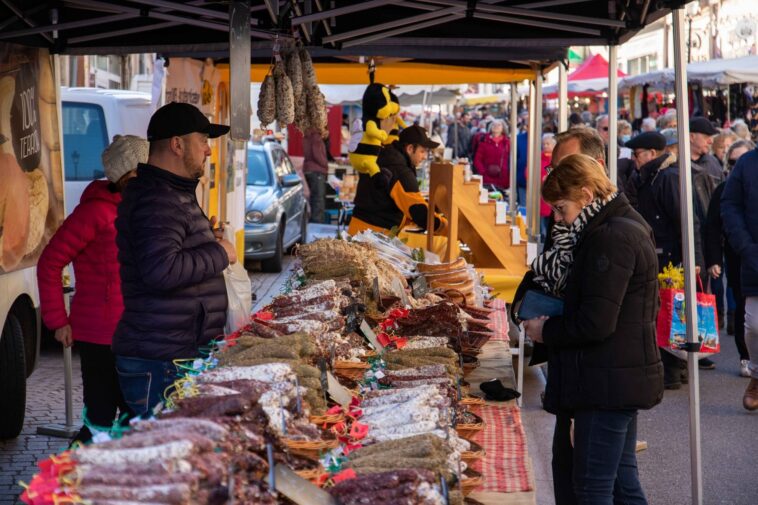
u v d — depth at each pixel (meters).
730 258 9.27
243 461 2.60
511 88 15.63
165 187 4.25
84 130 10.09
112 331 5.21
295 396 3.25
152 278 4.14
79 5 6.27
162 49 7.32
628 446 4.46
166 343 4.31
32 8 6.04
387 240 8.02
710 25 26.83
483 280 8.42
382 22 7.13
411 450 3.31
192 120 4.30
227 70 10.33
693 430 5.48
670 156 9.00
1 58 5.80
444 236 9.10
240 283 4.99
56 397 8.02
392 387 4.61
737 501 5.94
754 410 7.99
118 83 28.97
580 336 3.96
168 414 2.82
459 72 12.16
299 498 2.74
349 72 11.70
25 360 6.71
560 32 7.55
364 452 3.41
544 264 4.23
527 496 4.20
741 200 7.52
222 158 10.20
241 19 5.12
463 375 5.80
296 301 5.11
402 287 6.69
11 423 6.74
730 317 11.22
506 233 8.91
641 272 4.02
